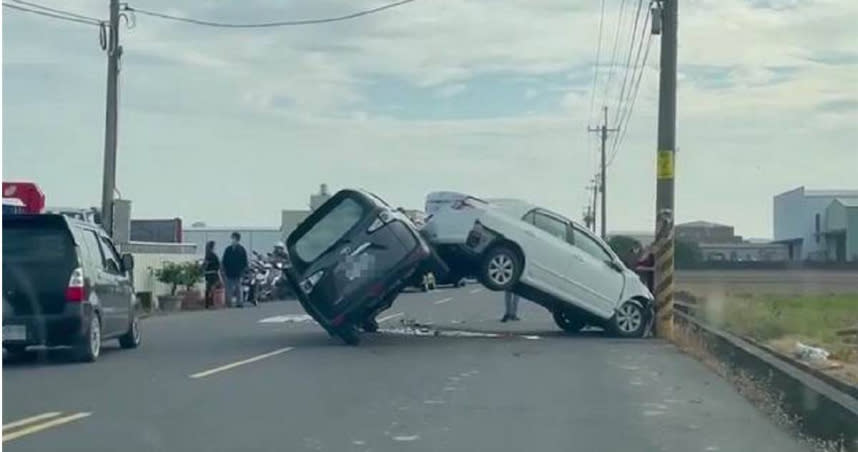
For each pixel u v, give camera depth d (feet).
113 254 67.05
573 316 83.92
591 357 66.85
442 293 163.22
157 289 117.19
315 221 71.82
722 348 67.21
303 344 72.64
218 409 44.83
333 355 65.67
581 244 81.41
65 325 58.29
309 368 58.95
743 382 54.60
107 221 110.22
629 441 39.29
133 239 199.72
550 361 64.08
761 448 38.45
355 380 54.29
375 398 48.34
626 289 81.56
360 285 70.79
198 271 121.08
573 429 41.52
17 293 58.03
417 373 57.31
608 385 53.93
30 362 60.49
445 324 93.97
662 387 53.47
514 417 43.93
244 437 38.81
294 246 71.56
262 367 59.16
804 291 152.76
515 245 78.38
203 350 68.23
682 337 76.79
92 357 60.44
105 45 110.93
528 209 80.18
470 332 84.53
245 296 126.00
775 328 82.23
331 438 38.83
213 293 120.26
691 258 261.44
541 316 107.04
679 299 120.57
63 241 58.85
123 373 55.98
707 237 355.97
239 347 70.33
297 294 71.67
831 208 273.54
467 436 39.65
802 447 38.65
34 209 95.04
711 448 38.29
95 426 40.65
